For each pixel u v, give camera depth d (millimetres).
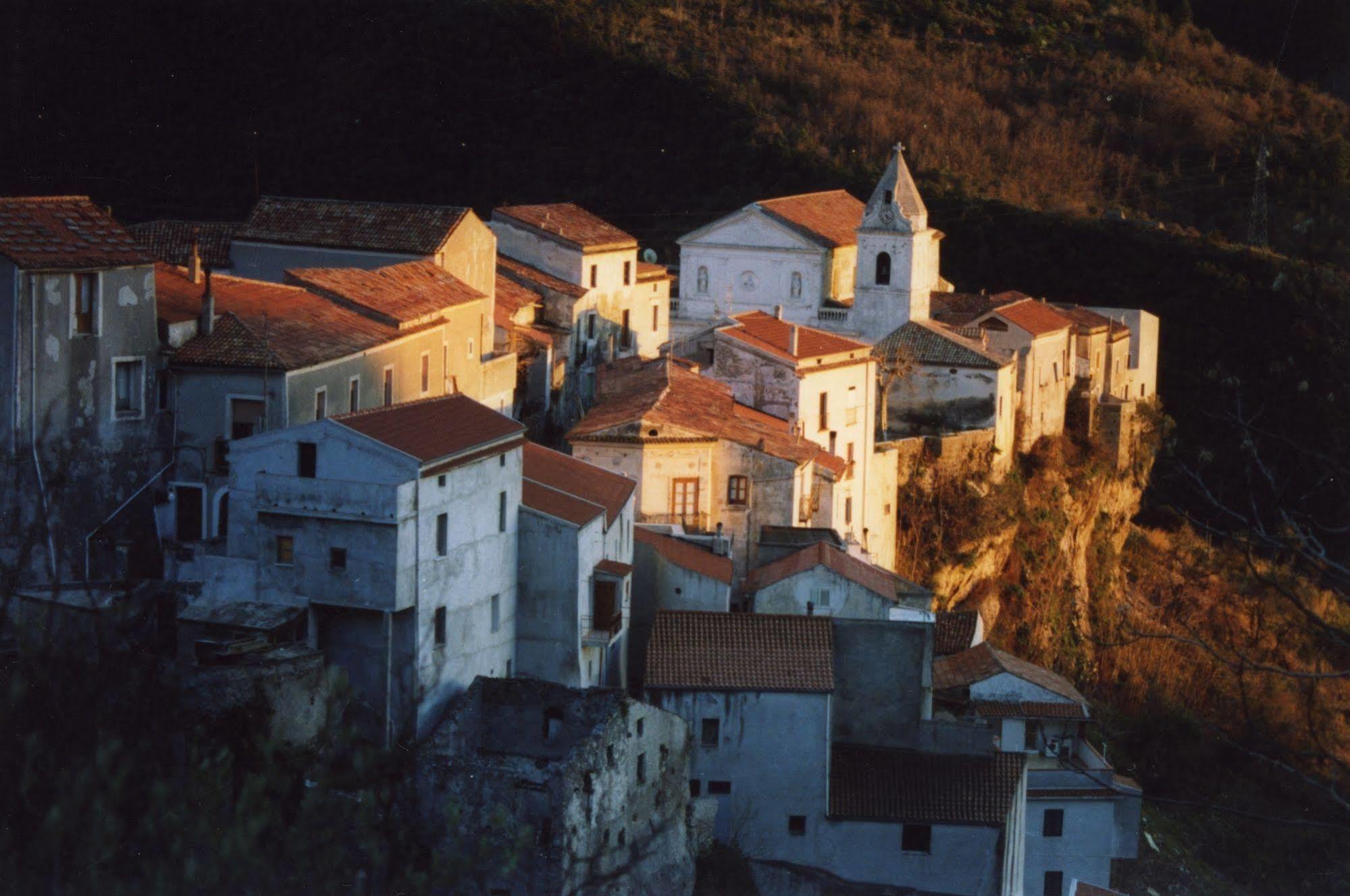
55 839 31141
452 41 172375
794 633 72500
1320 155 178375
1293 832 81562
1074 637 110188
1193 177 182000
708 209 160375
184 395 67188
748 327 97875
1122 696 96562
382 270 83188
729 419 88062
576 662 68312
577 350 107875
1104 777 76562
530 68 172625
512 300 102312
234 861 32594
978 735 72625
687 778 67312
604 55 174250
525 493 69875
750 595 78562
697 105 170000
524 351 97625
